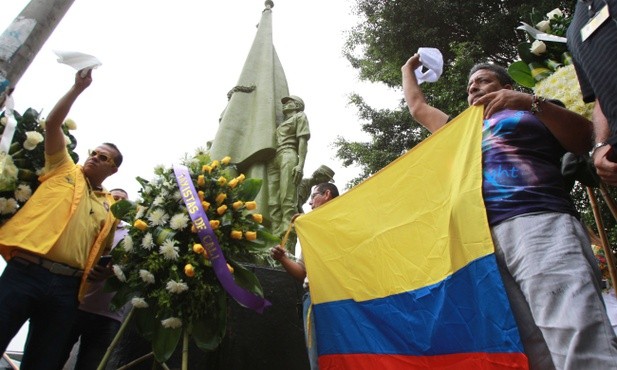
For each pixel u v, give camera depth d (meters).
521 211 2.35
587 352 1.89
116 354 4.09
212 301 3.69
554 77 3.32
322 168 6.64
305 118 6.92
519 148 2.58
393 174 3.33
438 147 3.09
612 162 2.14
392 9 11.28
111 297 4.27
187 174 3.95
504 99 2.61
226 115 7.14
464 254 2.56
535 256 2.18
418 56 3.79
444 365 2.56
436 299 2.71
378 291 3.11
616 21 1.98
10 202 3.59
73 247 3.59
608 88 1.96
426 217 2.98
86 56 3.48
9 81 3.16
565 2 9.61
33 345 3.39
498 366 2.26
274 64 8.09
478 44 10.91
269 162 6.74
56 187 3.70
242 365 4.17
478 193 2.57
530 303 2.14
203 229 3.67
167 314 3.61
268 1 8.90
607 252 2.93
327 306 3.39
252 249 4.05
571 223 2.25
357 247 3.35
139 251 3.71
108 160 4.14
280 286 4.74
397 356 2.84
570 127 2.52
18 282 3.33
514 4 10.96
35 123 3.97
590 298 1.98
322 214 3.71
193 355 4.12
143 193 4.04
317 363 3.55
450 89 10.20
